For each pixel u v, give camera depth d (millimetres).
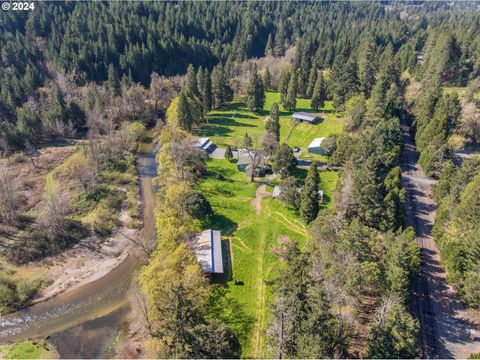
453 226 55875
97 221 71875
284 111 129375
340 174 79500
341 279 43750
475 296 46062
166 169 83562
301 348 36031
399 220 61250
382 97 93625
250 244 64562
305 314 38531
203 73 133000
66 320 52438
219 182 84000
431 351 43344
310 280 41406
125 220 74000
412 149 90875
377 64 129375
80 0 177125
